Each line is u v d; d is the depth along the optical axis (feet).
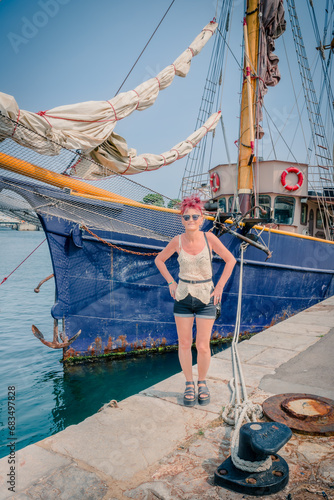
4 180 17.31
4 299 45.98
